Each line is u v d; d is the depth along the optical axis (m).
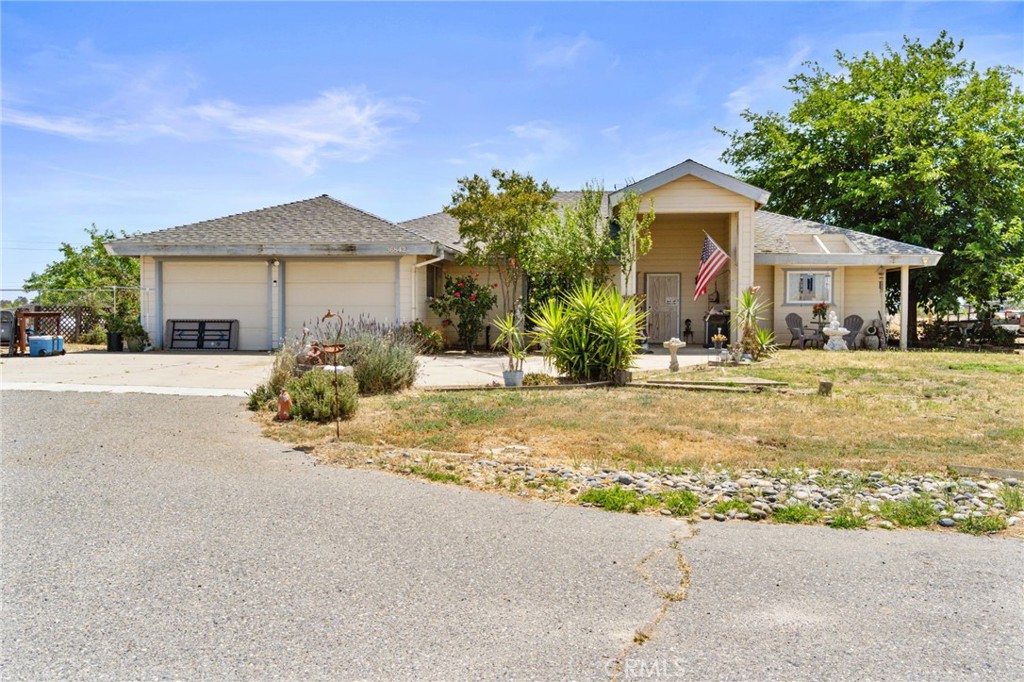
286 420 7.90
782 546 3.98
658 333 22.53
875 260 19.78
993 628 2.94
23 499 4.81
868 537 4.15
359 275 18.64
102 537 4.05
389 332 12.63
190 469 5.71
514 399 9.37
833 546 3.98
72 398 9.54
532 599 3.24
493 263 18.80
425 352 17.75
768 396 9.80
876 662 2.66
